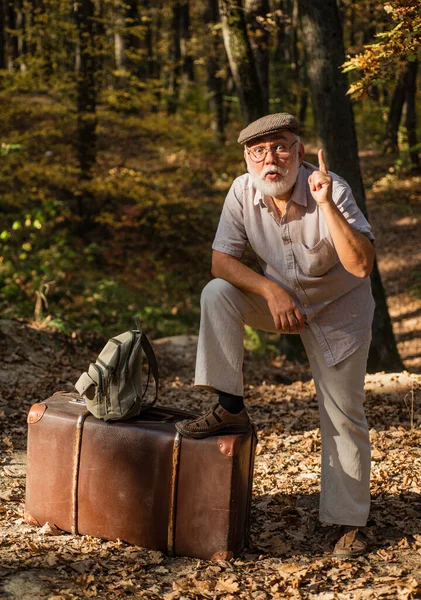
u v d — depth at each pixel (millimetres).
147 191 15773
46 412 3539
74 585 2984
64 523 3506
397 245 19094
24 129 16797
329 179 2910
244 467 3309
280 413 6355
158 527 3312
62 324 9508
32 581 3008
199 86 28984
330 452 3359
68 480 3471
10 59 28062
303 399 7094
